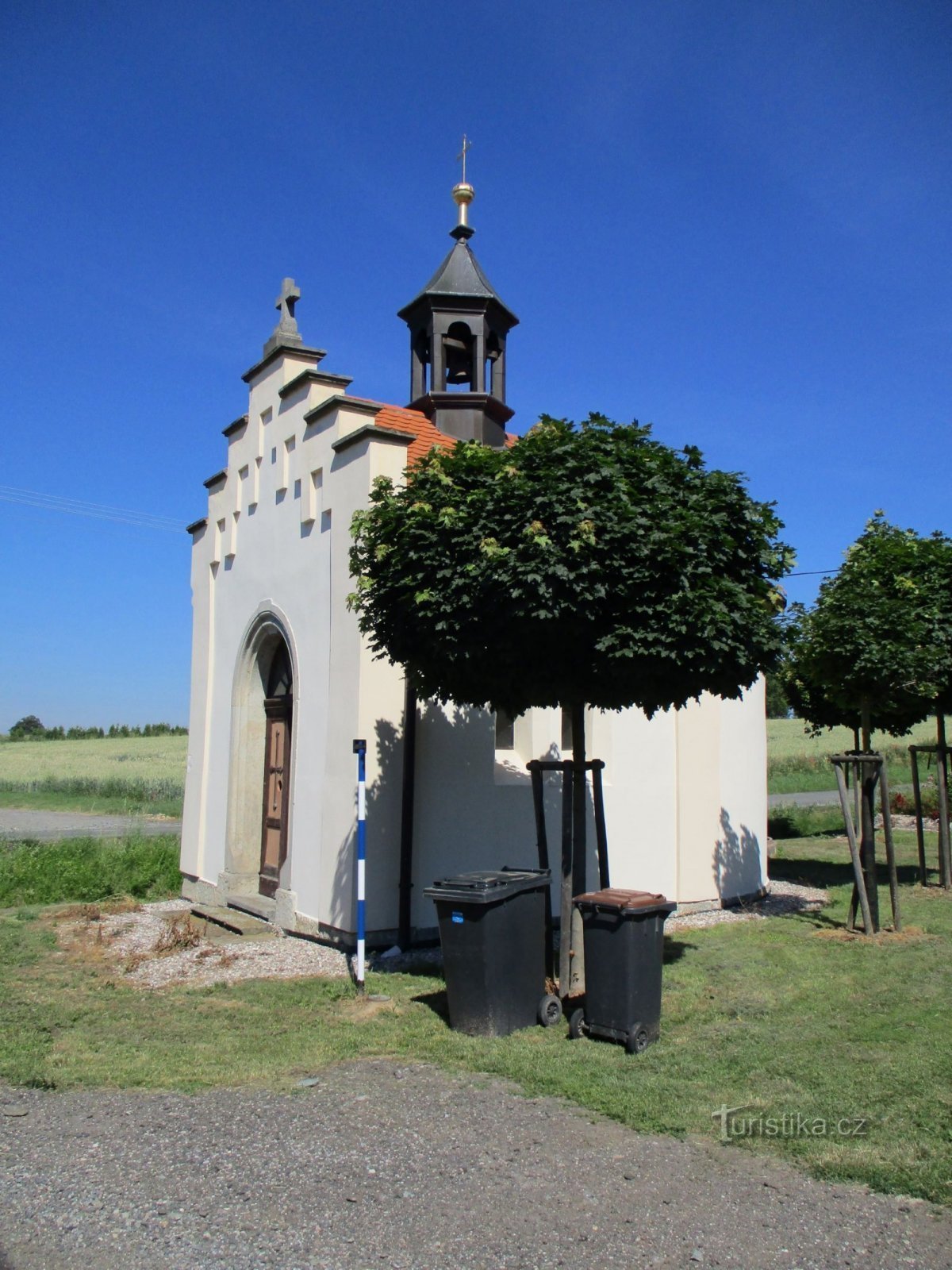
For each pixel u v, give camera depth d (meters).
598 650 6.65
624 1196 4.29
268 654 12.80
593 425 7.14
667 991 7.77
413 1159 4.70
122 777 45.59
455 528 6.92
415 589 7.27
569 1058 6.12
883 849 19.36
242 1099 5.55
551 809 11.06
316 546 10.98
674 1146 4.80
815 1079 5.66
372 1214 4.15
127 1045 6.65
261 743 12.86
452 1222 4.07
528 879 6.99
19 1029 7.03
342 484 10.48
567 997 7.43
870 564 10.90
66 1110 5.42
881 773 10.38
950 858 13.47
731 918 11.44
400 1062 6.20
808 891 13.77
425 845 10.00
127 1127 5.14
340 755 10.09
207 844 13.42
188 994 8.13
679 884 11.77
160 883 14.55
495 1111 5.31
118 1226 4.07
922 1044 6.31
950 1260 3.76
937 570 10.89
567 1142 4.88
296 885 10.80
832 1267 3.72
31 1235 4.00
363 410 10.86
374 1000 7.76
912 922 10.73
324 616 10.69
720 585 6.74
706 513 6.90
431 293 13.16
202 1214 4.17
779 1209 4.16
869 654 10.08
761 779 13.59
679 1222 4.05
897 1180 4.35
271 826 12.43
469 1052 6.32
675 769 11.96
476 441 7.70
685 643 6.59
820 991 7.71
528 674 7.25
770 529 7.52
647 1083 5.64
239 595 13.02
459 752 10.34
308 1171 4.58
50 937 10.54
